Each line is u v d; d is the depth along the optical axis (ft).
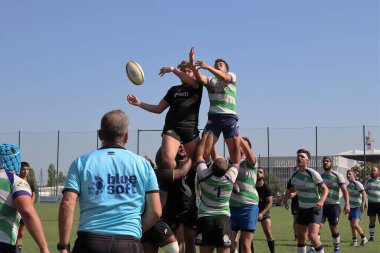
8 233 16.98
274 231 71.72
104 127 16.07
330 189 47.57
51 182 161.68
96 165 15.55
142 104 27.04
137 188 15.69
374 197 59.77
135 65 25.38
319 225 37.42
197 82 26.40
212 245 27.14
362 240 54.60
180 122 25.96
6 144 17.85
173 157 25.27
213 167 26.40
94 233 15.07
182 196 25.85
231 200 33.09
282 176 187.11
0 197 16.88
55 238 58.08
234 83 26.61
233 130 26.50
